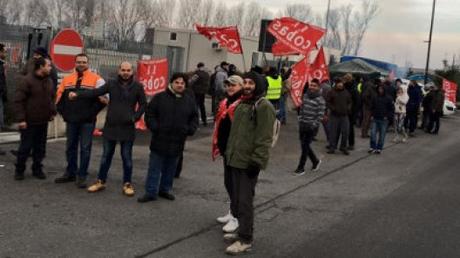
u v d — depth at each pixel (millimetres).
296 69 13906
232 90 6652
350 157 13539
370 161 13219
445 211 8430
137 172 9570
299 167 10875
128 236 6266
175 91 7621
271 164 11641
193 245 6160
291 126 18406
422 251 6406
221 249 6090
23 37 13195
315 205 8453
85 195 7746
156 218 7016
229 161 6082
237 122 6090
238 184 6141
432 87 21656
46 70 8070
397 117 17469
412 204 8836
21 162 8141
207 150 12523
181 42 38031
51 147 10875
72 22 53062
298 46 13938
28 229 6195
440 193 9812
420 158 14383
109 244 5961
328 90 14594
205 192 8625
